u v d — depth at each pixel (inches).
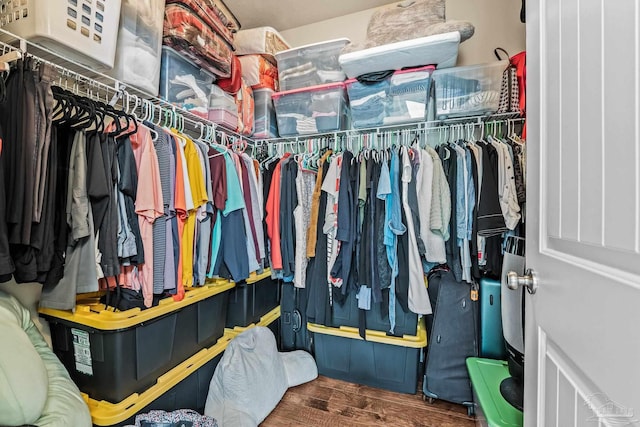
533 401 29.1
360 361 75.4
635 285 15.7
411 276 66.2
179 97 60.9
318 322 75.4
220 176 63.0
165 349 53.1
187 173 55.6
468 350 66.6
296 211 77.5
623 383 16.5
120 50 48.9
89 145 42.4
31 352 35.6
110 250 42.8
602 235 18.8
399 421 62.6
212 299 65.4
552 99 26.0
